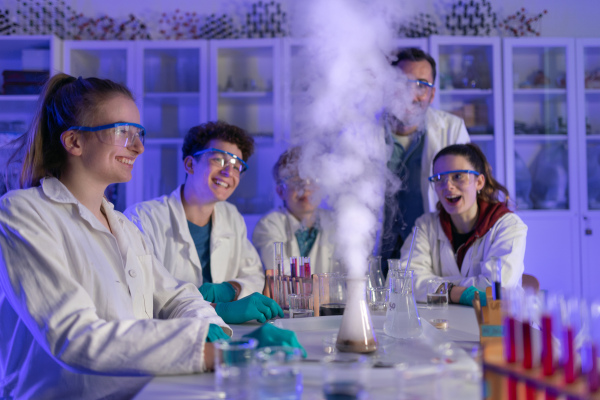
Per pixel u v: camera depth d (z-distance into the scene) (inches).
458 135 110.7
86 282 44.0
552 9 169.3
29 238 40.1
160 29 167.3
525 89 155.6
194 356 36.5
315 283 60.9
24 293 39.2
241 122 164.7
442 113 113.7
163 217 78.1
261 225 97.1
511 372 25.8
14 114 158.1
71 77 50.6
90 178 48.1
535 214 154.2
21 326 45.8
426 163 110.0
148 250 57.4
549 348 25.0
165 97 155.1
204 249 82.7
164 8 167.8
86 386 42.7
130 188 157.6
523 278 91.4
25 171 47.1
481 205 87.0
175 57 158.4
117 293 46.8
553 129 159.0
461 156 84.1
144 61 155.8
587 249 154.3
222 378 31.4
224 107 165.0
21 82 152.4
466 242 84.7
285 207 100.2
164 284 56.4
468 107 157.2
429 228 89.4
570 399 22.9
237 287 73.9
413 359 38.7
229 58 161.8
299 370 29.8
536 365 26.2
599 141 158.6
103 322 38.5
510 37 158.1
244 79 161.6
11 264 40.1
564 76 157.4
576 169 155.4
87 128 46.3
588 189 158.6
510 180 152.8
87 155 47.1
